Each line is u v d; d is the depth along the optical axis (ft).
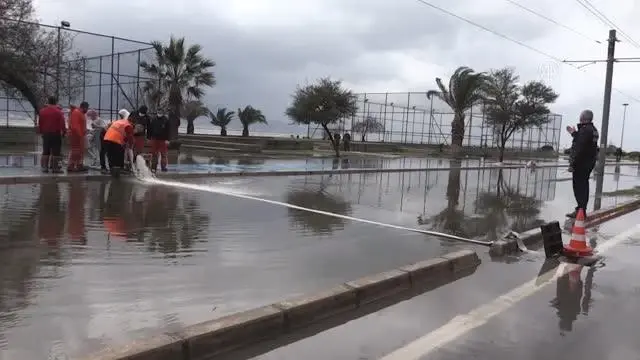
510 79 130.82
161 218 30.19
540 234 32.24
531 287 21.48
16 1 73.51
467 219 37.06
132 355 12.57
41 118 46.09
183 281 19.02
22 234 24.68
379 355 14.37
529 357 14.52
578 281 22.58
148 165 54.95
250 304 17.06
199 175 52.95
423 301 19.22
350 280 20.27
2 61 72.23
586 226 37.78
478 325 16.88
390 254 25.02
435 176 72.95
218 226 28.94
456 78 132.46
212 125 177.88
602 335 16.31
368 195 46.88
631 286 21.98
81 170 47.78
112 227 27.09
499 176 80.74
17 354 12.80
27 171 46.32
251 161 75.46
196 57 108.47
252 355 14.16
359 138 174.81
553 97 132.26
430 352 14.66
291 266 21.84
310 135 175.94
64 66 80.48
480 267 24.59
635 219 42.42
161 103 101.96
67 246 22.90
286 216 33.37
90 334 14.15
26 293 16.96
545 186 67.00
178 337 13.58
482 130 151.43
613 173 113.80
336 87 123.85
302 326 16.39
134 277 19.15
